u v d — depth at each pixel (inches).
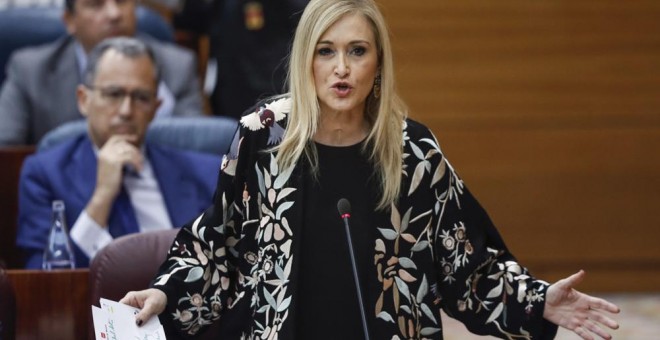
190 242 302.8
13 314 349.1
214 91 631.8
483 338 576.4
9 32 652.7
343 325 288.2
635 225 682.2
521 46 674.2
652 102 677.3
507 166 679.1
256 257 295.4
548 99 677.3
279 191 293.4
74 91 599.5
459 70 674.8
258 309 291.0
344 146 297.1
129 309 291.4
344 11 289.1
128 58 478.3
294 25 606.9
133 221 465.1
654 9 673.0
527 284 301.7
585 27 674.2
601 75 676.1
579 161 679.7
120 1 594.6
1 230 535.5
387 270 294.2
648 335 589.9
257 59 613.9
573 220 681.0
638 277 682.2
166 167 477.7
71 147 482.6
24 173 476.4
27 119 599.2
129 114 473.7
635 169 679.1
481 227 307.7
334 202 293.7
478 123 677.3
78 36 597.6
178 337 304.5
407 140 301.3
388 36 295.6
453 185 305.1
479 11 673.6
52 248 438.3
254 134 297.7
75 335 395.5
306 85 291.7
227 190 299.0
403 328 292.5
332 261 290.4
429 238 300.2
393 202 296.0
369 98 301.4
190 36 726.5
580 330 295.6
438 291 306.5
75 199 468.8
